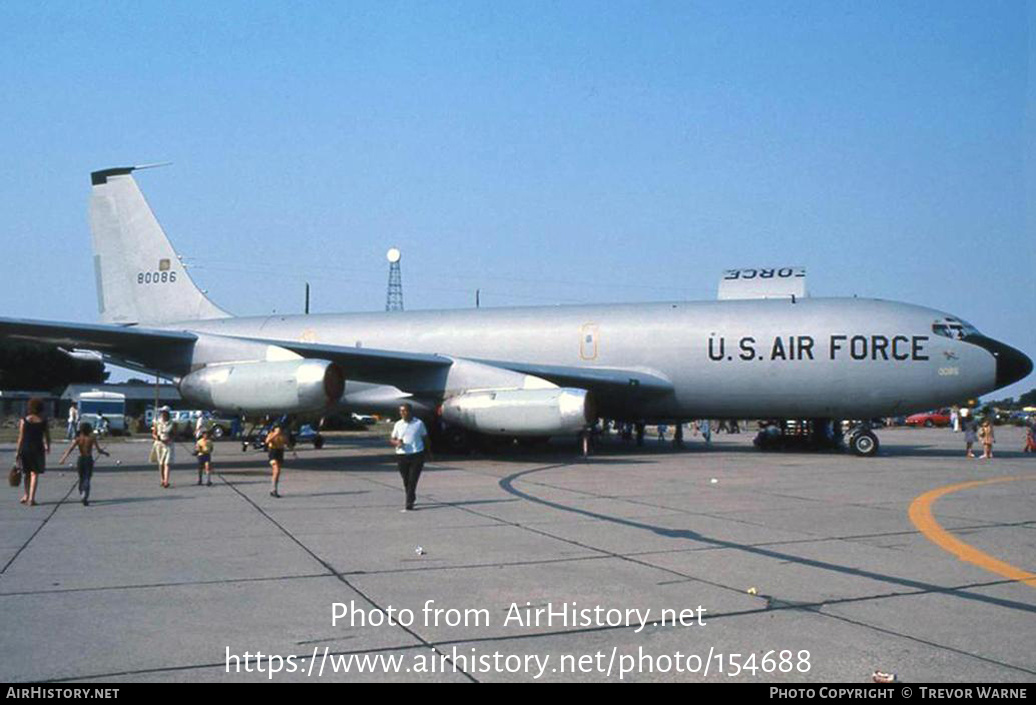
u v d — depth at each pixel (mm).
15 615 6934
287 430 23172
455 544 10188
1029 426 32250
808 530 11273
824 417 26250
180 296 32938
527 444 32406
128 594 7660
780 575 8461
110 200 33531
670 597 7559
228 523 11938
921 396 24594
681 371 26656
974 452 30469
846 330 24984
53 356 84188
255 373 20859
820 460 24516
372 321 31312
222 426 43750
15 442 36312
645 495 15289
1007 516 12672
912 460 24797
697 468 21359
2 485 17422
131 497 15164
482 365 24172
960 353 24297
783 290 27844
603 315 28203
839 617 6918
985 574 8547
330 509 13445
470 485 17094
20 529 11383
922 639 6324
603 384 25828
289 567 8836
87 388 73750
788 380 25516
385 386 26359
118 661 5805
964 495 15438
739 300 27344
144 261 33250
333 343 31062
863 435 26500
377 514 12844
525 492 15805
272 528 11469
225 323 32469
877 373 24719
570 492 15773
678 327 26859
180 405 74375
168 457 17016
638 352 27141
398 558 9312
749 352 25844
